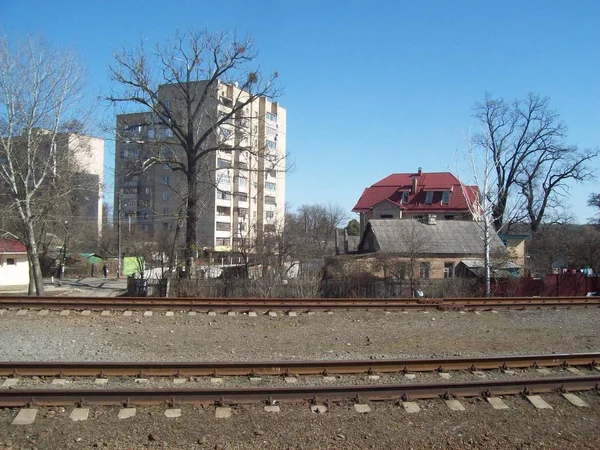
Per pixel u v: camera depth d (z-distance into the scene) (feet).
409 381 28.22
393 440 20.81
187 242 89.71
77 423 21.17
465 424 22.49
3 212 84.48
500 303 56.80
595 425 23.11
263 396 23.76
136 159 90.74
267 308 50.72
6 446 19.29
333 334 41.83
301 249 95.20
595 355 32.60
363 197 204.74
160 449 19.51
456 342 40.14
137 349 34.76
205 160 97.04
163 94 96.58
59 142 89.35
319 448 19.94
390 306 53.42
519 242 132.05
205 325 43.78
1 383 26.05
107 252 203.41
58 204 96.37
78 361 30.48
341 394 24.26
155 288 76.79
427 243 108.17
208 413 22.48
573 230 170.91
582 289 88.12
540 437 21.71
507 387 25.72
